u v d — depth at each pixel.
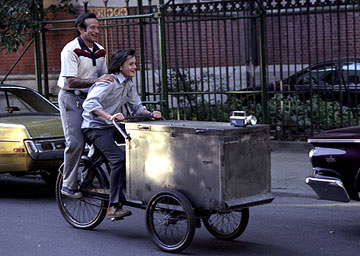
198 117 12.12
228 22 15.26
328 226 6.59
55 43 13.59
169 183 5.66
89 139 6.25
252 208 7.48
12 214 7.38
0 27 12.03
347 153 5.84
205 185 5.40
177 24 14.38
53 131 8.00
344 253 5.61
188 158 5.50
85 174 6.53
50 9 12.67
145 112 6.39
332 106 11.37
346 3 10.61
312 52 16.52
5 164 7.88
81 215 6.98
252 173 5.56
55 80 13.66
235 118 5.49
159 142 5.69
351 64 12.14
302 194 8.06
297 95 11.19
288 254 5.62
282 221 6.84
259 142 5.61
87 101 6.02
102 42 12.67
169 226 6.53
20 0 11.49
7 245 6.05
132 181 5.96
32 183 9.62
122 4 14.30
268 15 11.12
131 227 6.69
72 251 5.82
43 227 6.73
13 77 14.07
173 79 12.20
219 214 6.21
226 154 5.29
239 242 6.05
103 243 6.07
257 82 15.76
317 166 6.10
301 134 11.38
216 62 15.05
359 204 7.60
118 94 6.23
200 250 5.79
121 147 7.35
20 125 7.86
